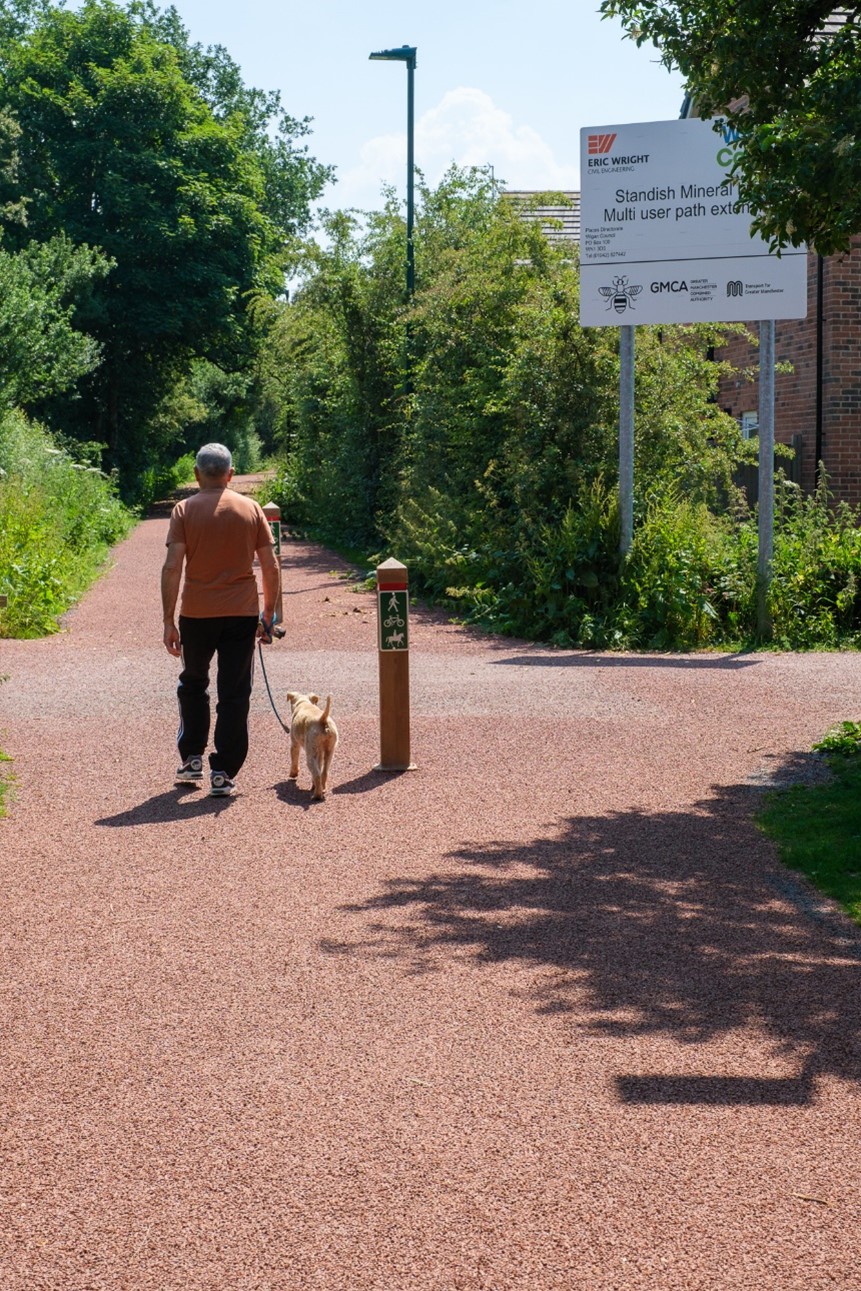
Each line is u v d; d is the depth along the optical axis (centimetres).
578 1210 312
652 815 696
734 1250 295
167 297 4259
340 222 2525
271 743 880
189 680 746
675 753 843
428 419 1864
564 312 1588
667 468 1597
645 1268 289
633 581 1402
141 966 476
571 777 781
